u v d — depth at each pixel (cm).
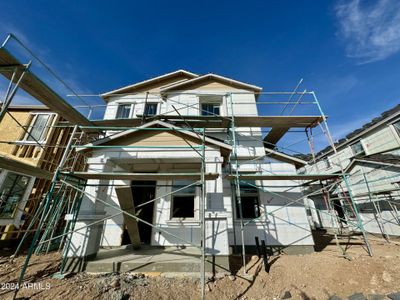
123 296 384
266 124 867
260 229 759
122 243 736
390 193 1120
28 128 1077
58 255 678
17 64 480
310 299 422
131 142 654
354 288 444
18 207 898
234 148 720
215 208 555
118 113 1070
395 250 728
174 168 838
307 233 753
